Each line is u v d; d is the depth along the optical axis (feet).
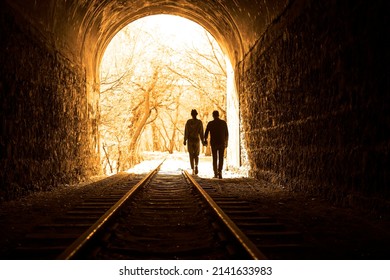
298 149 28.58
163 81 117.70
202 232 17.24
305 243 15.05
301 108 27.78
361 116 19.63
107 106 96.17
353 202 20.44
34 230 17.37
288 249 14.05
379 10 17.65
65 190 32.22
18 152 26.23
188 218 20.52
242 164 48.91
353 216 19.44
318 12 24.43
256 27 39.52
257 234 15.90
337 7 21.76
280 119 32.68
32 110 28.73
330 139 23.22
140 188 31.91
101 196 28.25
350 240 15.43
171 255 13.93
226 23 49.37
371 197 18.88
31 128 28.55
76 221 19.38
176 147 273.54
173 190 33.09
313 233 16.57
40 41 30.30
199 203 24.57
